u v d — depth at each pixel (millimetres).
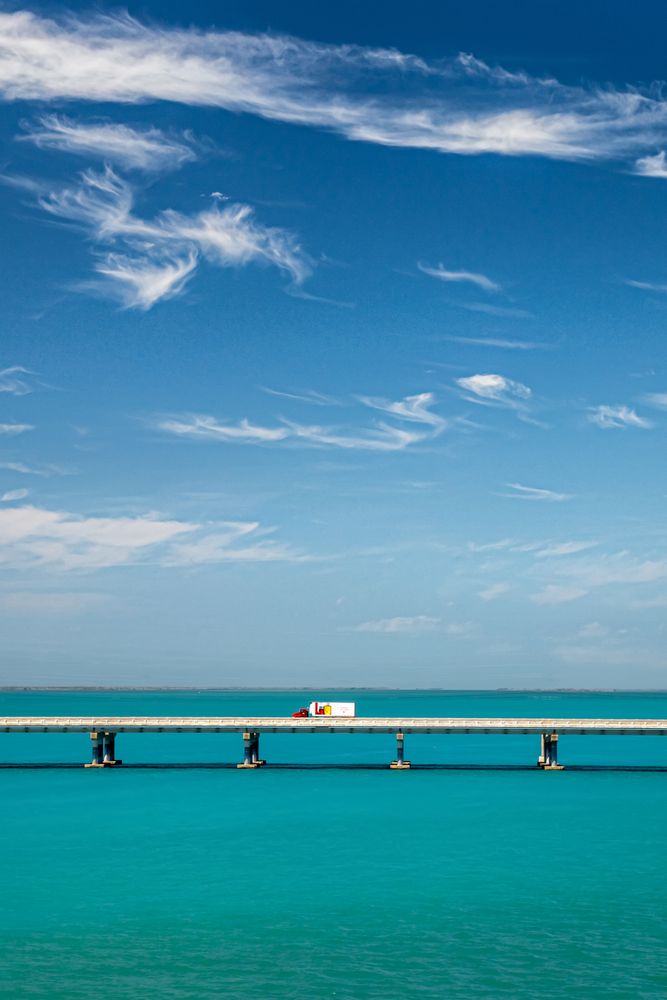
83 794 86562
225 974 39844
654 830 68188
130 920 46844
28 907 49062
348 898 50406
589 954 41812
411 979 39156
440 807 78625
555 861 58469
